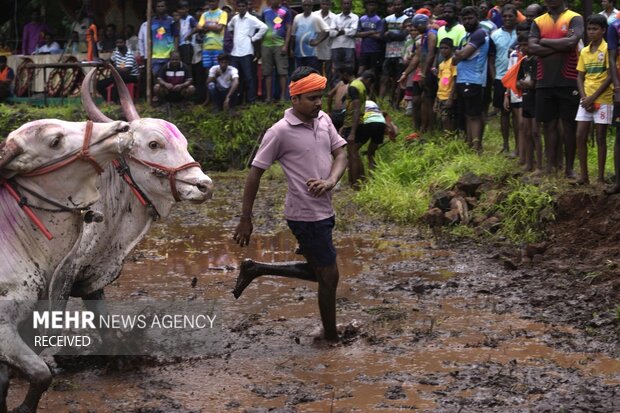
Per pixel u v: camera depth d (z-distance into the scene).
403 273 13.37
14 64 31.14
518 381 8.59
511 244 15.02
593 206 14.74
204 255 14.85
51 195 7.66
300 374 9.00
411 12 25.02
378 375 8.90
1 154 7.45
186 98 27.00
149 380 8.87
